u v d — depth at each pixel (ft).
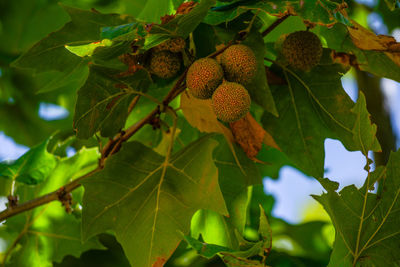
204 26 3.42
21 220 3.88
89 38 3.44
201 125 3.55
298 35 3.42
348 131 3.53
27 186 3.89
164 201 3.40
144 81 3.43
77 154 3.92
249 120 3.56
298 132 3.59
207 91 3.26
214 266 4.05
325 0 3.18
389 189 3.31
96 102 3.36
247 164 3.65
